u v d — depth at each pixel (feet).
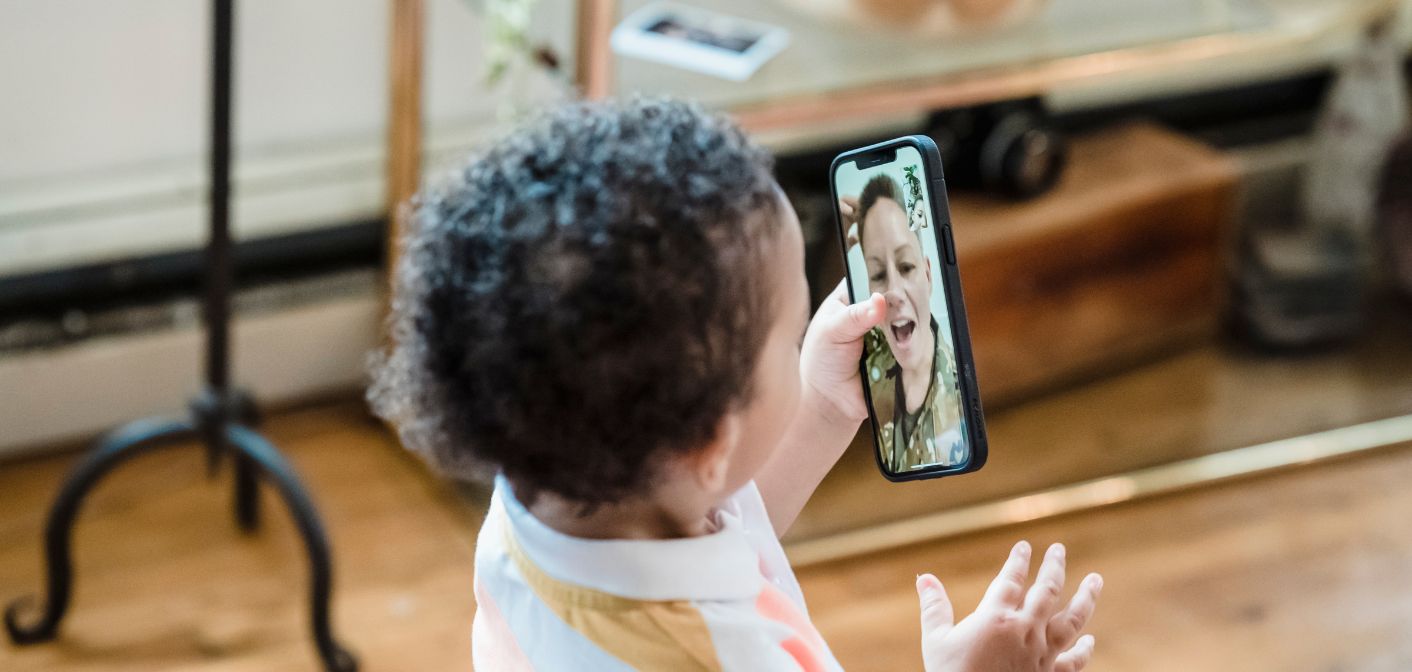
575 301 1.77
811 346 2.41
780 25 5.68
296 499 5.16
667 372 1.82
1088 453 6.56
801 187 6.48
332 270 6.42
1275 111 7.68
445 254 1.87
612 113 1.96
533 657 2.07
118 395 6.23
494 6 5.67
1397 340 7.46
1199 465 6.49
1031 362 6.76
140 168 6.02
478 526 6.07
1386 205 7.45
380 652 5.39
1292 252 7.47
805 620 2.19
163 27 5.79
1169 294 7.09
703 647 1.97
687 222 1.81
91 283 6.02
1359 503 6.31
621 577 1.98
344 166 6.29
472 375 1.84
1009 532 6.14
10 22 5.55
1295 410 6.90
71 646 5.35
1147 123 7.30
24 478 6.14
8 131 5.75
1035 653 2.22
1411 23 7.43
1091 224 6.60
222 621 5.49
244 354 6.40
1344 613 5.67
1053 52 5.74
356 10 6.05
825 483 6.32
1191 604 5.73
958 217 6.43
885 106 5.47
